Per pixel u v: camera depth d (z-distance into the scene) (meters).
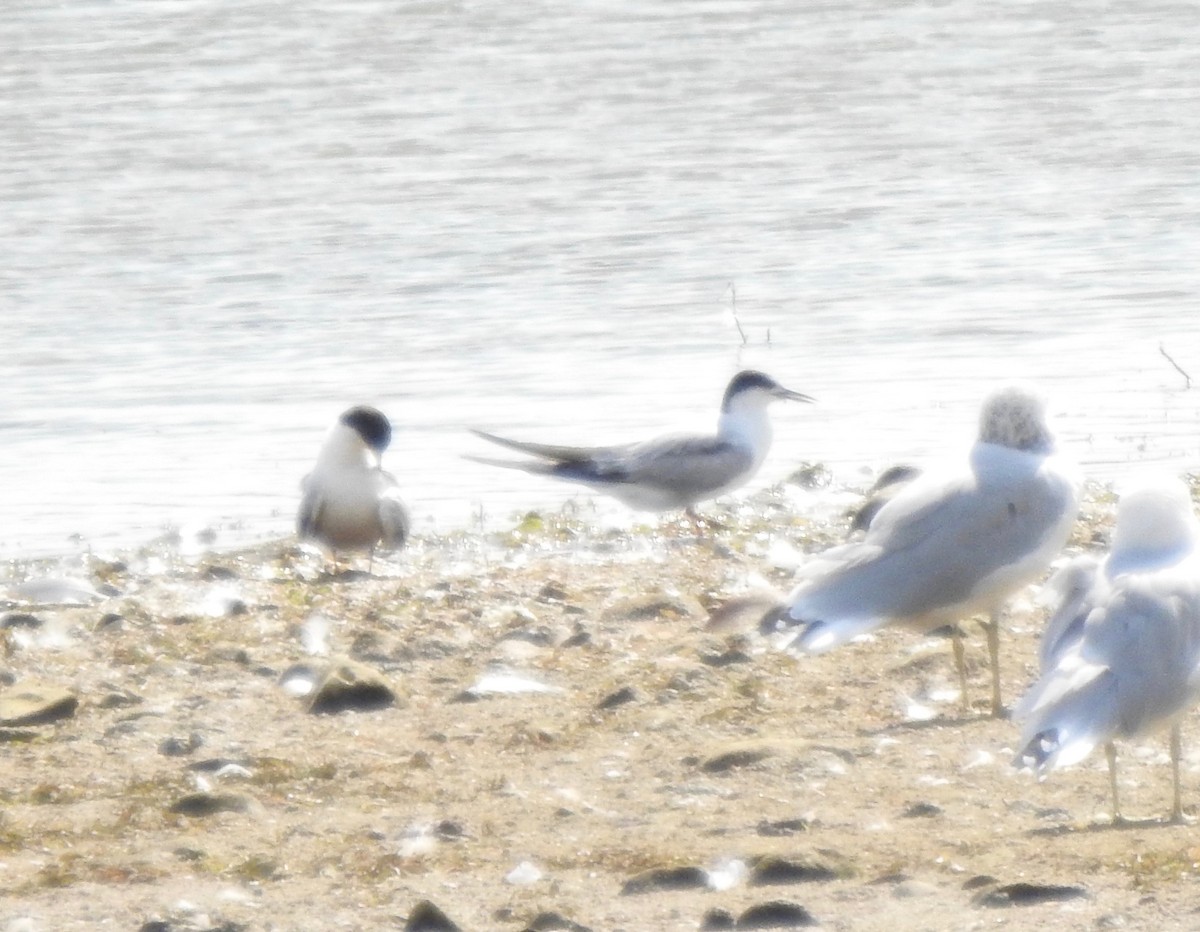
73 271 27.84
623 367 22.73
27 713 11.17
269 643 12.90
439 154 36.25
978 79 43.75
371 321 25.17
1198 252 28.08
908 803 9.25
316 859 8.77
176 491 18.30
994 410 11.13
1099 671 8.41
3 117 38.69
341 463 16.08
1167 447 18.66
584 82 43.69
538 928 7.67
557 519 17.56
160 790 9.91
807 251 28.84
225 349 23.83
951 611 10.75
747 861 8.38
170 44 46.84
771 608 11.32
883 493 16.45
